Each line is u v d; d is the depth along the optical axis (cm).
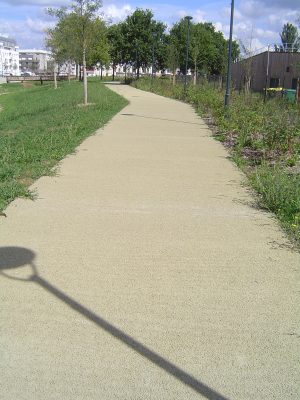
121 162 912
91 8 2145
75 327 343
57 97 3188
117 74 10925
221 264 455
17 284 403
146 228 548
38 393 278
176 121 1686
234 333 341
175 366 304
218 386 287
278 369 304
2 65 15712
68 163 891
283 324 355
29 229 534
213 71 6762
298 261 466
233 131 1330
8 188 665
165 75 7944
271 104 2030
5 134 1423
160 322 353
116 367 302
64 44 3359
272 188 666
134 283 411
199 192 708
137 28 6831
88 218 577
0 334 332
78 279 416
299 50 4191
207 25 7388
